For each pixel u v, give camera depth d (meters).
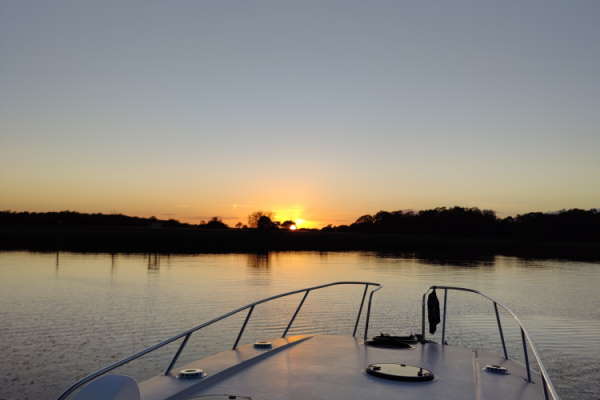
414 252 172.50
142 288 53.41
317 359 6.38
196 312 36.28
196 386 5.02
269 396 4.89
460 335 28.25
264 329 28.75
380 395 4.99
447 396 5.01
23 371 19.86
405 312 36.31
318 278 69.25
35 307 38.41
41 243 181.12
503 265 109.94
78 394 3.17
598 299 49.41
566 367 21.25
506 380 5.66
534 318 35.72
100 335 27.36
